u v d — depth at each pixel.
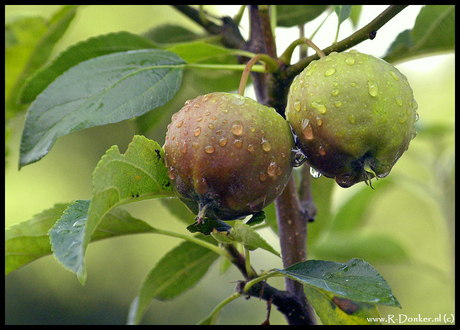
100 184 0.42
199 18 0.52
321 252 0.69
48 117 0.44
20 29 0.56
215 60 0.53
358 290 0.43
